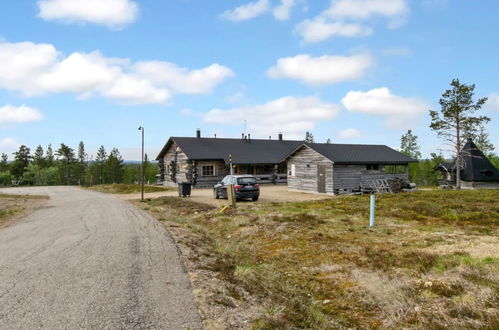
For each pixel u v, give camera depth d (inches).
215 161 1435.8
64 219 557.9
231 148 1529.3
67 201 959.0
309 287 263.9
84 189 1752.0
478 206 630.5
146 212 663.8
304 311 211.9
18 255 298.5
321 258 331.6
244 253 375.6
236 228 495.5
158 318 169.9
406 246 349.7
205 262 287.3
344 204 708.7
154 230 433.4
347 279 268.7
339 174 1045.2
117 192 1373.0
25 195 1256.8
